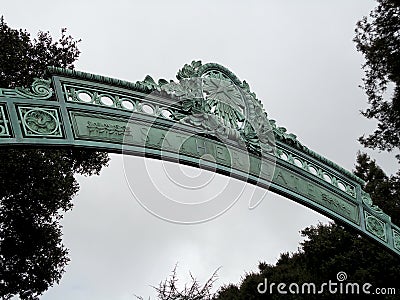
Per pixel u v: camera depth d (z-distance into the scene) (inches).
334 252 607.8
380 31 414.0
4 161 380.2
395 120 417.1
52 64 425.1
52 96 212.5
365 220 300.5
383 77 417.7
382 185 509.4
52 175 406.9
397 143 422.6
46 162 402.9
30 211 418.0
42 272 437.1
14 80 394.3
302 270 643.5
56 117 209.2
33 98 207.3
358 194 305.9
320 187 288.0
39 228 428.8
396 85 411.5
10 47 393.1
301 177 281.9
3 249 421.4
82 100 219.3
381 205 488.4
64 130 208.4
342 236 602.5
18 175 393.1
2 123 196.2
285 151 282.7
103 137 217.0
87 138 212.7
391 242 305.1
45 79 221.5
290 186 274.1
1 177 387.5
